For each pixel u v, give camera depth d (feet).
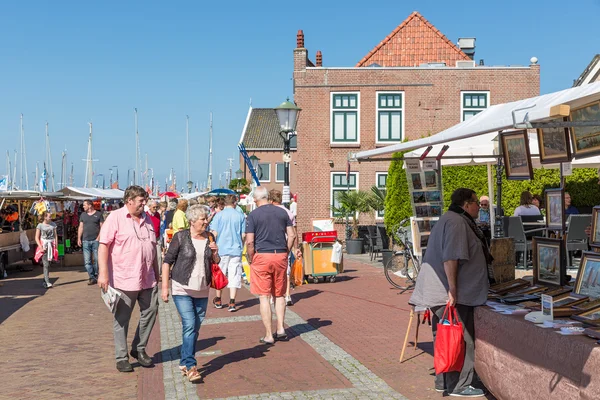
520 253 42.52
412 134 86.99
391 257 44.88
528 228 43.65
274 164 207.82
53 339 30.48
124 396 20.95
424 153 30.96
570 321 16.01
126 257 23.57
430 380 21.31
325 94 87.71
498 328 17.48
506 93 86.22
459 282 19.29
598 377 13.06
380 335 28.76
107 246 23.45
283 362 24.34
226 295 43.57
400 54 95.55
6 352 27.94
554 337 14.73
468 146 30.78
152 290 24.40
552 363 14.76
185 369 22.02
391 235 65.67
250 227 28.07
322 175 87.92
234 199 37.52
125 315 23.93
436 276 19.72
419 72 86.79
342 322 32.24
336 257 48.52
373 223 86.48
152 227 24.62
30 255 68.59
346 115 87.81
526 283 20.49
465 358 19.47
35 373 24.12
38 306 41.47
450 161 36.68
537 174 68.03
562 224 21.72
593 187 64.90
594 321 15.15
